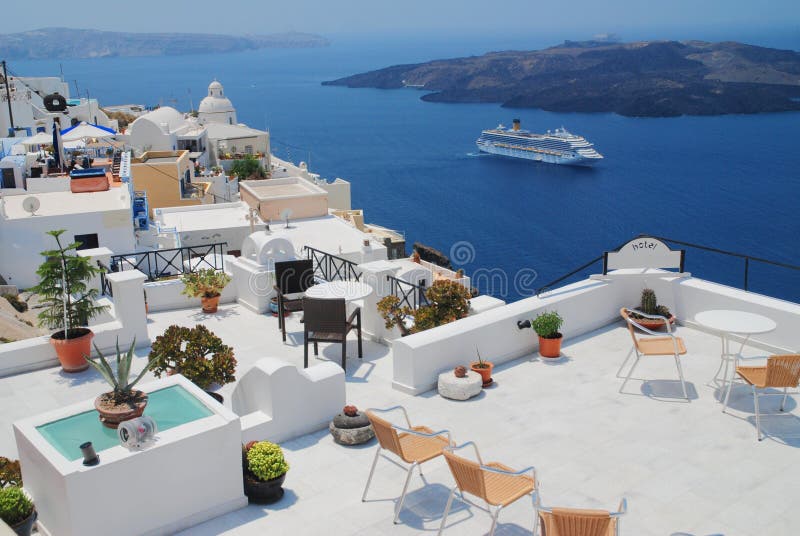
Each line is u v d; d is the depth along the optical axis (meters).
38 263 21.44
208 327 11.43
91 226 21.91
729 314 8.45
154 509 5.94
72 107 63.81
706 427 7.65
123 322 10.41
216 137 71.69
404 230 118.69
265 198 34.00
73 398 9.05
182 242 30.14
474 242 111.38
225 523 6.20
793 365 7.13
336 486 6.73
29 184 27.75
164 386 7.24
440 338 8.81
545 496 6.40
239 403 8.09
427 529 5.98
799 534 5.79
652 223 124.50
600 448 7.25
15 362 9.80
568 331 10.37
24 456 6.26
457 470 5.50
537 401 8.38
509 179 176.12
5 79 52.06
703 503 6.25
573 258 102.62
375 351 10.26
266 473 6.39
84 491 5.55
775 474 6.70
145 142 56.56
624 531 5.85
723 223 123.38
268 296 12.16
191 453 6.07
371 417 6.21
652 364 9.38
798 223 122.38
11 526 5.79
